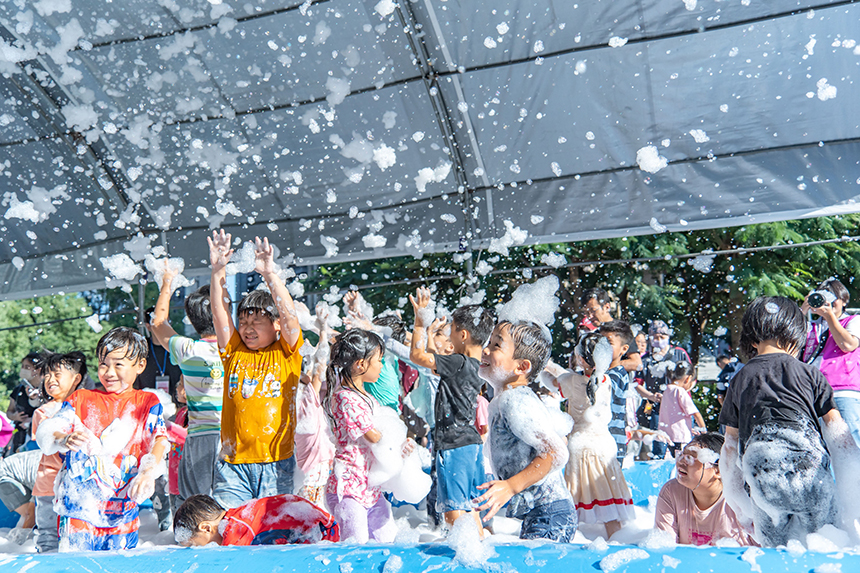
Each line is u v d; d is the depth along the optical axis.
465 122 5.48
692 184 5.27
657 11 4.60
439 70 5.20
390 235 6.12
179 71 5.38
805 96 4.71
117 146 5.99
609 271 9.27
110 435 2.88
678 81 4.87
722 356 6.85
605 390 3.54
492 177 5.77
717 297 9.70
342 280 9.79
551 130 5.38
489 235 5.90
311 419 3.40
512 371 2.52
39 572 1.63
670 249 9.14
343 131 5.65
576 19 4.77
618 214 5.51
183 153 5.96
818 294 3.60
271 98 5.50
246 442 3.00
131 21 5.08
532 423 2.27
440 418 3.11
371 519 3.02
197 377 3.48
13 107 5.75
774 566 1.42
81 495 2.78
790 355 2.40
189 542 2.53
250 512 2.60
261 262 3.03
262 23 5.02
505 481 2.20
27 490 3.99
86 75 5.48
